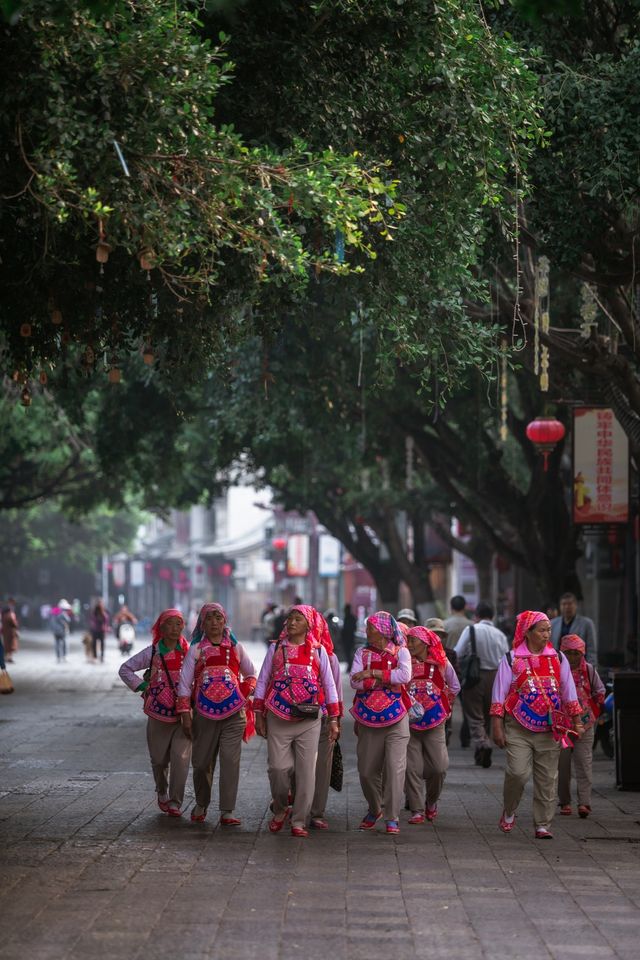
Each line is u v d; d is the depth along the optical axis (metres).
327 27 13.63
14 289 13.92
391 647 14.02
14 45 11.20
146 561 108.56
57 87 11.17
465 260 15.35
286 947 9.09
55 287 13.81
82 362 14.77
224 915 10.00
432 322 16.28
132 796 16.42
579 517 26.56
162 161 11.93
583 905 10.52
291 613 13.69
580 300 24.86
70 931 9.45
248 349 28.52
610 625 38.91
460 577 55.31
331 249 14.96
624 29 18.97
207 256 13.72
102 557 113.50
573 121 16.02
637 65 15.98
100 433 35.47
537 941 9.34
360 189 13.00
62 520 95.56
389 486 42.34
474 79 14.03
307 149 14.23
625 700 18.22
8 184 12.18
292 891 10.88
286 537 74.00
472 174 14.62
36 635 103.25
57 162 11.17
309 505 48.59
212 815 15.00
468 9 14.12
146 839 13.27
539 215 16.78
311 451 37.66
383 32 13.63
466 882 11.36
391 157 14.71
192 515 105.88
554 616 23.44
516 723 13.90
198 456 43.81
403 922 9.85
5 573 119.69
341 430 35.16
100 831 13.74
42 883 11.07
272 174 12.25
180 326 14.65
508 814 14.08
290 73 13.77
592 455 26.56
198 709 14.20
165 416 34.78
